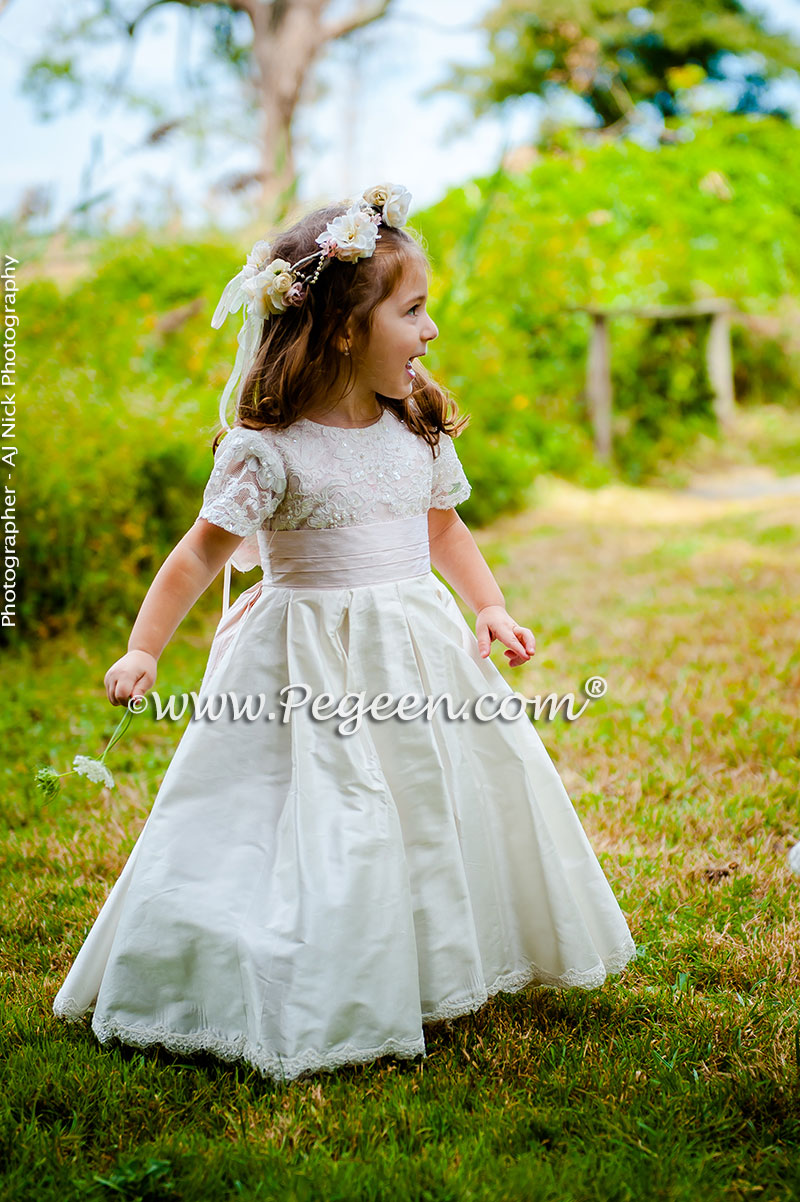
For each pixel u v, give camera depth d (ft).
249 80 61.52
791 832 9.94
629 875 9.07
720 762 11.60
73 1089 6.31
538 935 6.93
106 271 32.65
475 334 32.09
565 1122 5.95
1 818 11.24
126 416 20.68
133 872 6.68
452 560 7.97
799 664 14.84
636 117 64.90
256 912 6.39
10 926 8.69
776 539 24.89
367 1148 5.70
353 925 6.20
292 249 6.97
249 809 6.67
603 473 35.09
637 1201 5.29
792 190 39.93
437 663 6.91
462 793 6.79
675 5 66.64
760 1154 5.68
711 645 16.30
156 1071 6.48
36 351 23.75
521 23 65.51
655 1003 7.19
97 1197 5.36
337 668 6.76
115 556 19.33
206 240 35.04
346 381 6.93
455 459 7.72
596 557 24.17
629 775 11.23
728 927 8.18
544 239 35.22
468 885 6.73
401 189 6.93
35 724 14.34
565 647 16.66
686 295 38.32
